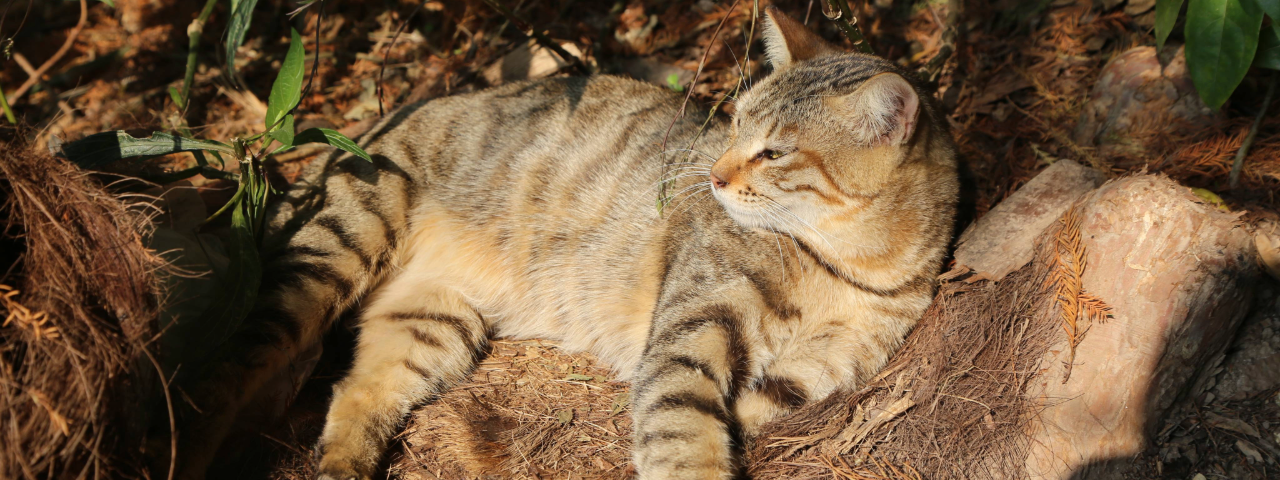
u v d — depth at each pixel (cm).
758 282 323
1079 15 450
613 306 374
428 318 378
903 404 312
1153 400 285
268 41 585
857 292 328
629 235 371
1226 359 299
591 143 393
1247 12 313
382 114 438
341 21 590
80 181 253
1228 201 312
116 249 246
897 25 505
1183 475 281
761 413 330
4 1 561
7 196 252
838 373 332
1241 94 367
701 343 313
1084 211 307
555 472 316
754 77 480
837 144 305
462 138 405
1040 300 307
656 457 292
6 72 550
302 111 523
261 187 343
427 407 356
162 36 578
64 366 224
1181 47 380
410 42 572
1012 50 453
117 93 538
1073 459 286
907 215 321
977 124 425
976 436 296
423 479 318
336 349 380
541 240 390
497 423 338
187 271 319
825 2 381
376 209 380
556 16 563
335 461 311
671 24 541
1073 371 290
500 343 399
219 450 312
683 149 366
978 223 351
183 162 455
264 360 330
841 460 305
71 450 223
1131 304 285
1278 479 270
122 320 241
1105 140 382
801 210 318
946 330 321
